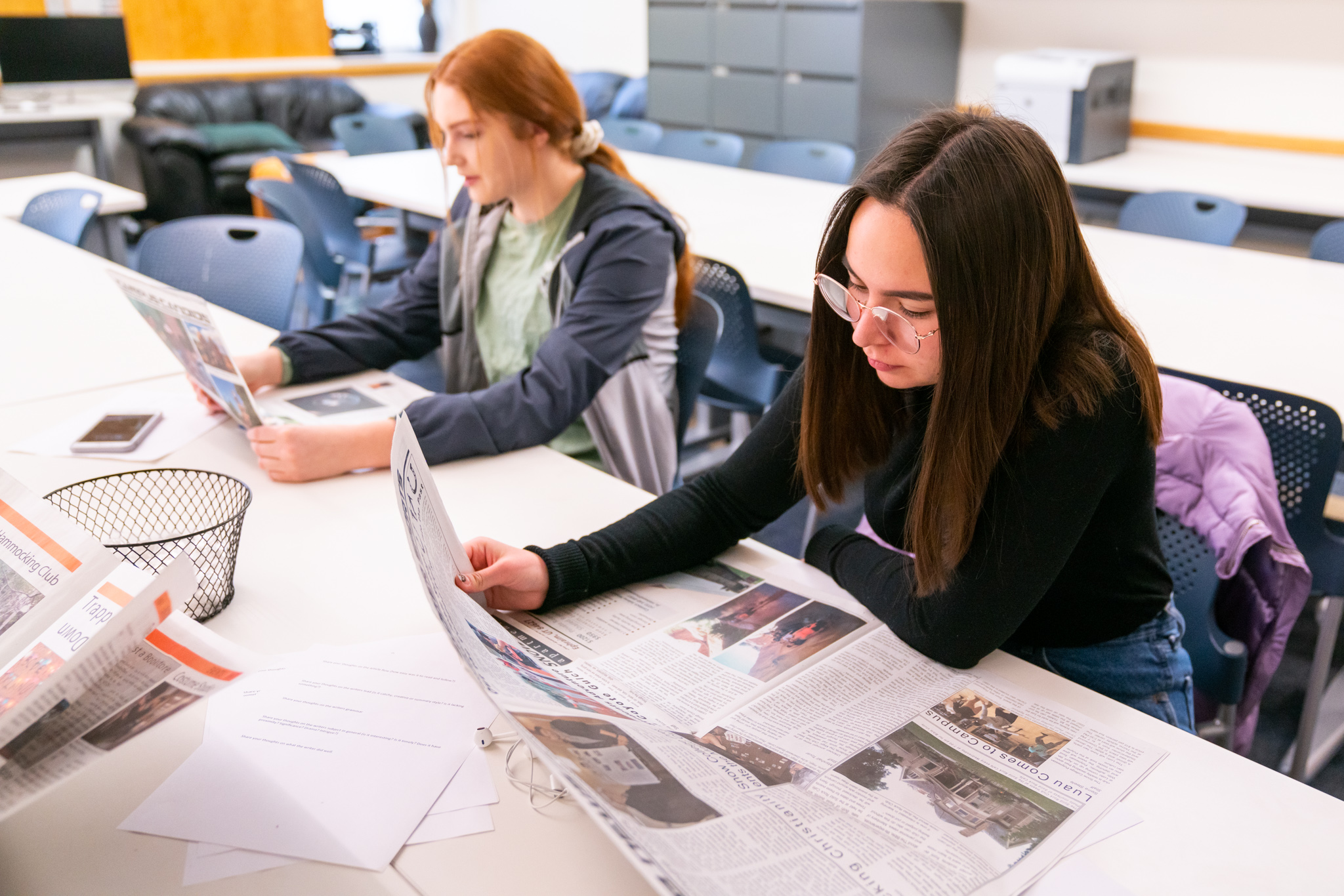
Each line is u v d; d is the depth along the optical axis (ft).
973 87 18.37
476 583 3.44
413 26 27.09
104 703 2.42
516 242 6.08
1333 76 14.39
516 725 2.48
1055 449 3.20
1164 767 2.91
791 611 3.74
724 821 2.45
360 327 6.23
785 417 4.05
